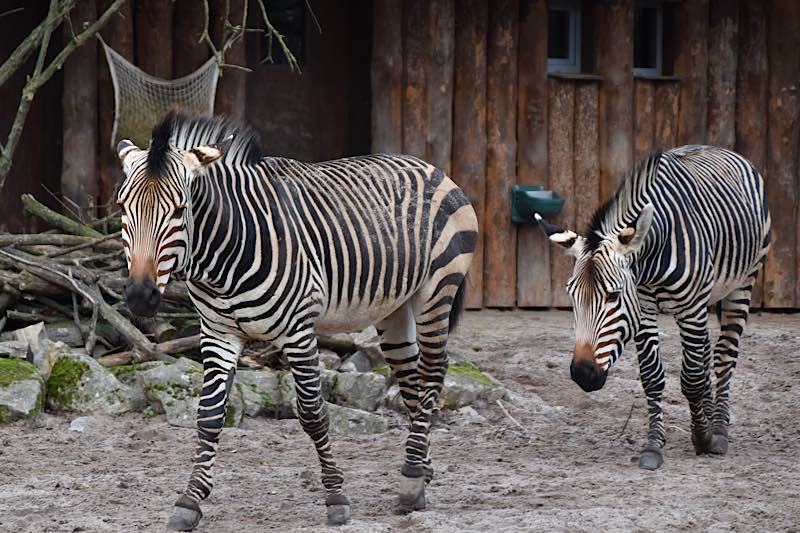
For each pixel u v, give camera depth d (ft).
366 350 42.55
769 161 61.05
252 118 57.41
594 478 32.09
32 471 32.07
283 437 36.81
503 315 56.80
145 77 49.19
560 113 58.65
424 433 29.04
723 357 38.19
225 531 26.45
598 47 59.11
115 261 44.83
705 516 27.78
